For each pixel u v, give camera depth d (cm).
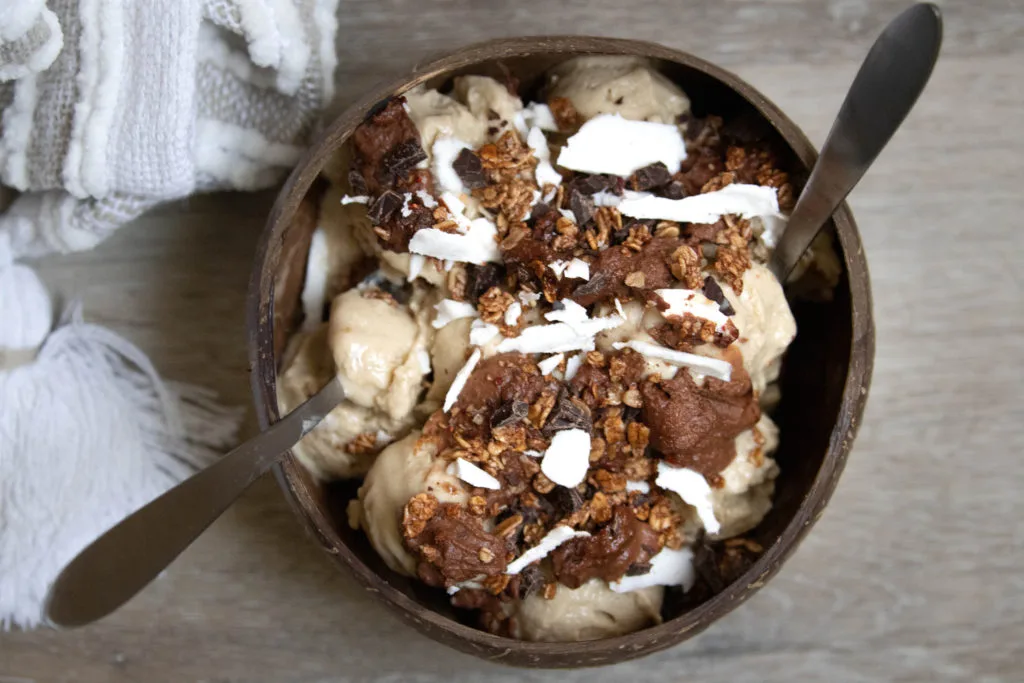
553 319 34
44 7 35
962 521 42
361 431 36
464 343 35
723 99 36
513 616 35
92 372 41
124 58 37
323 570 41
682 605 37
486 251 35
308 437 36
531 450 34
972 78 42
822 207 34
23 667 41
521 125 36
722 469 35
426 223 34
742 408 35
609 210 35
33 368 40
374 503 35
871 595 42
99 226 39
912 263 42
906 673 42
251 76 38
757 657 41
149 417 41
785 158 36
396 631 41
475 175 35
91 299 41
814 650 42
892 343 42
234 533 41
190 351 41
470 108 36
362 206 36
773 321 36
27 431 40
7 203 40
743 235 35
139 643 41
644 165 36
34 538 40
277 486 41
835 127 33
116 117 37
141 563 31
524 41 34
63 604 31
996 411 42
